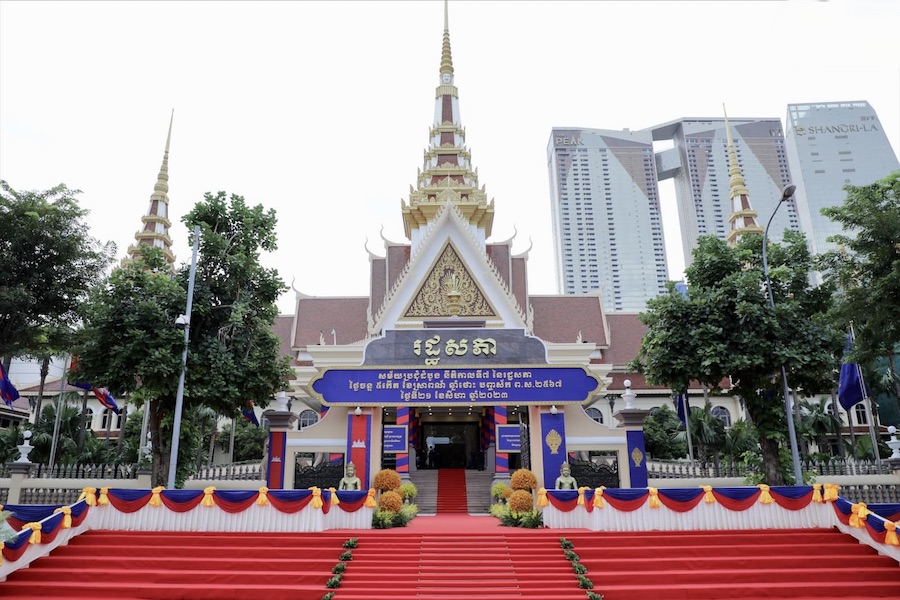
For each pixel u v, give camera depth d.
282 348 52.66
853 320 19.66
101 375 22.81
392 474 26.33
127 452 39.91
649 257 168.12
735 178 61.78
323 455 38.62
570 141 177.50
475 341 27.53
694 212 172.25
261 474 33.75
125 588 13.93
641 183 174.12
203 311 23.67
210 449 49.69
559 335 53.09
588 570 15.31
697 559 15.35
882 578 14.53
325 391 27.11
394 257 48.94
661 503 17.91
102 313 22.70
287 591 14.02
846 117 170.25
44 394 59.91
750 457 28.89
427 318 38.66
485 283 39.12
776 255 25.06
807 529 17.34
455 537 17.19
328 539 16.77
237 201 25.88
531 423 27.45
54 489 27.25
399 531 18.36
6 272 22.78
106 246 25.53
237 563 15.39
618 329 55.62
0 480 27.25
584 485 27.31
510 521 21.36
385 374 27.25
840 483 26.34
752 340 22.03
